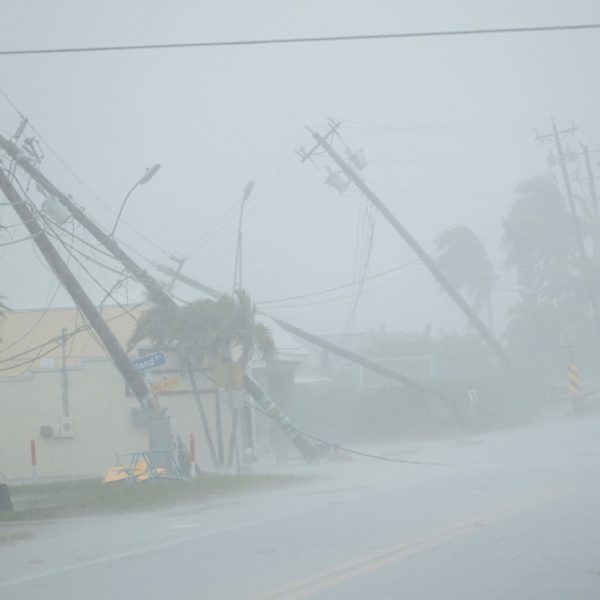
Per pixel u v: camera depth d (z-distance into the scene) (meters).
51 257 59.09
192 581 24.02
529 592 20.77
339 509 37.59
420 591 21.23
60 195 62.53
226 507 42.88
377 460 69.88
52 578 25.97
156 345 73.19
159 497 45.81
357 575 23.38
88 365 76.62
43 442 75.94
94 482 60.03
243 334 68.25
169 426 57.59
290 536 30.86
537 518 30.86
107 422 75.94
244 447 75.00
